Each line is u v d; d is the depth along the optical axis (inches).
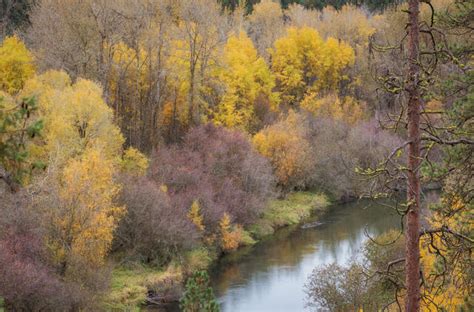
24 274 1112.8
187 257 1660.9
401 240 1221.7
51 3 2090.3
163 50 2180.1
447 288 655.8
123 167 1788.9
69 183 1337.4
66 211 1322.6
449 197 598.9
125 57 2148.1
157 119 2142.0
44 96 1622.8
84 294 1221.7
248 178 2129.7
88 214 1325.0
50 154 1358.3
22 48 2047.2
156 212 1588.3
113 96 2206.0
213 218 1800.0
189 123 2233.0
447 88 604.7
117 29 2034.9
